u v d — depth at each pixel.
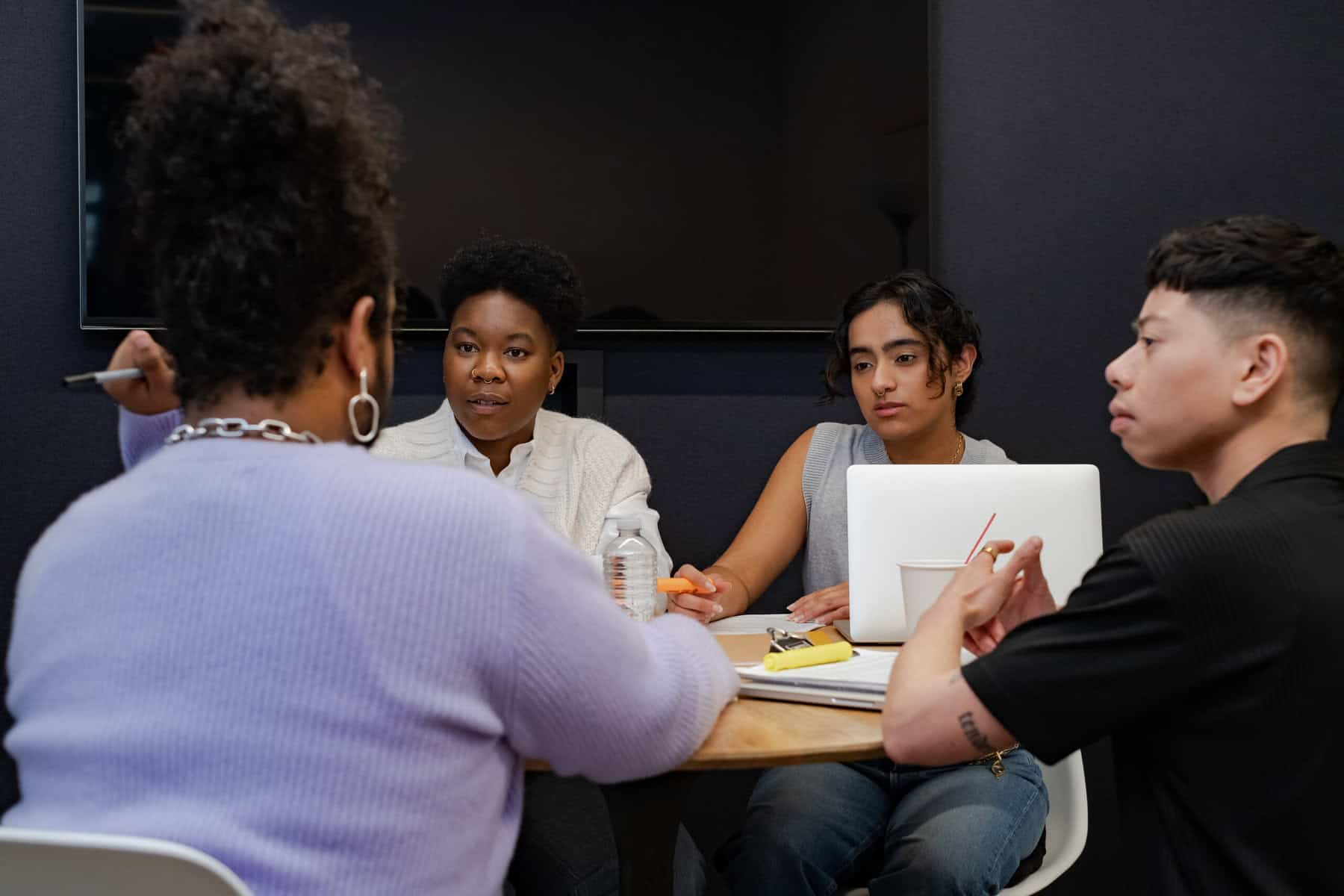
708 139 2.59
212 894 0.69
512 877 1.52
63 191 2.43
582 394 2.55
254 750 0.73
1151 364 1.09
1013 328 2.67
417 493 0.78
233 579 0.75
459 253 2.10
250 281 0.82
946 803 1.57
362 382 0.89
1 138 2.41
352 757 0.74
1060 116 2.68
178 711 0.74
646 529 2.06
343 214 0.85
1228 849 0.97
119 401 1.15
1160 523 1.00
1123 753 1.08
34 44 2.42
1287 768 0.94
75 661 0.76
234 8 0.88
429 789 0.76
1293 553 0.95
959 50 2.66
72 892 0.71
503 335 2.00
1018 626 1.06
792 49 2.61
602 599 0.88
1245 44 2.71
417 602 0.76
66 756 0.75
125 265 2.37
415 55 2.50
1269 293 1.04
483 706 0.80
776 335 2.60
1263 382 1.04
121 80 2.37
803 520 2.16
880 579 1.59
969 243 2.66
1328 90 2.72
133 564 0.77
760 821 1.60
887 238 2.61
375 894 0.74
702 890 1.52
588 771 0.93
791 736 1.14
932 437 2.10
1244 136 2.71
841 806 1.62
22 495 2.41
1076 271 2.69
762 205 2.61
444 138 2.51
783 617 1.84
